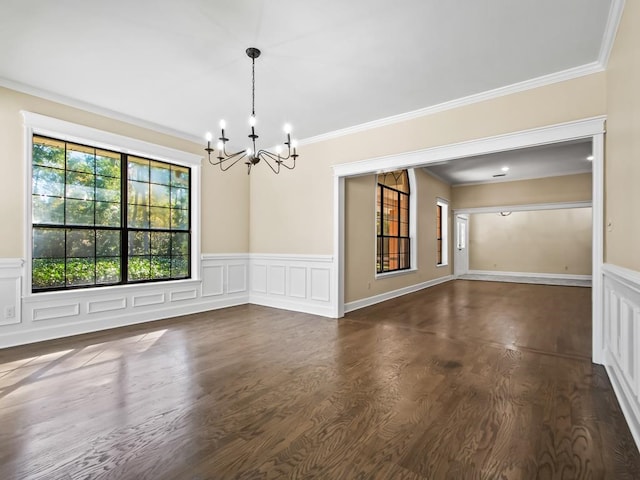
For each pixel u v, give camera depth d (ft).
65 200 12.91
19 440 6.06
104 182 14.01
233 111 13.47
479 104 11.90
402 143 13.74
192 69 10.17
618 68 7.93
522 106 11.07
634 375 6.18
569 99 10.27
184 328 13.87
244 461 5.52
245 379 8.77
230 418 6.86
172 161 16.08
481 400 7.59
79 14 7.67
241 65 9.91
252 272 19.53
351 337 12.60
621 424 6.55
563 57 9.50
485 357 10.40
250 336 12.74
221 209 18.17
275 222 18.47
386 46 8.94
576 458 5.54
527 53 9.30
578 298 21.09
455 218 32.09
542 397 7.70
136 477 5.14
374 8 7.45
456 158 12.50
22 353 10.66
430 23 7.99
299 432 6.36
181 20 7.89
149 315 15.08
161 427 6.52
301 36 8.50
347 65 9.89
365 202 18.79
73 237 13.11
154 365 9.73
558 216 33.24
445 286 26.81
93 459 5.56
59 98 12.16
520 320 15.30
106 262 14.05
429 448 5.84
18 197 11.46
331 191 16.15
